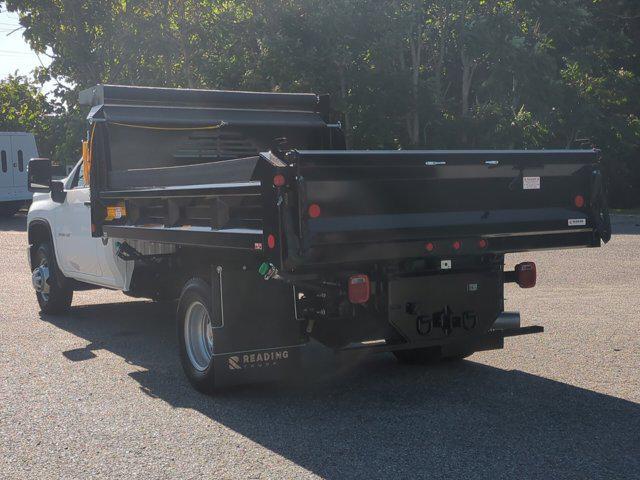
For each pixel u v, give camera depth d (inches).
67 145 1438.2
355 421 219.8
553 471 179.8
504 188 241.4
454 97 1466.5
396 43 1349.7
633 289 444.5
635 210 1440.7
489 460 187.3
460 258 248.7
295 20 1338.6
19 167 1214.9
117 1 1512.1
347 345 241.8
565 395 240.5
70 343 328.2
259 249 217.3
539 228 246.1
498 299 254.8
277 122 355.3
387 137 1337.4
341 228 211.5
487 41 1314.0
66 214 370.0
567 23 1403.8
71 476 181.3
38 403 240.1
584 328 335.6
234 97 348.8
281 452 195.2
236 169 228.8
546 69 1357.0
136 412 230.5
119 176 311.4
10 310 412.5
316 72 1302.9
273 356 244.5
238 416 226.2
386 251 220.2
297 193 205.2
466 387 253.0
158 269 307.1
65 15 1509.6
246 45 1475.1
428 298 241.9
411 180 223.6
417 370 277.0
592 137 1464.1
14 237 871.7
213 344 239.6
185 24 1483.8
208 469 184.1
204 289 245.0
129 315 397.4
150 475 180.9
